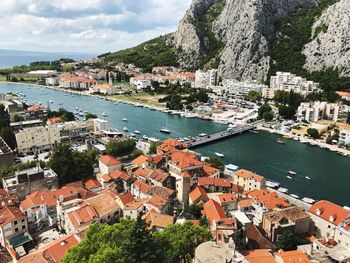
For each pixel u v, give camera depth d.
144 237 55.94
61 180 126.00
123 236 62.28
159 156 150.75
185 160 141.50
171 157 150.25
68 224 93.75
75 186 117.81
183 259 65.56
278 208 107.44
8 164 151.38
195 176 136.62
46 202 104.00
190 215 108.56
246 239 90.50
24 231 94.25
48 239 93.81
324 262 77.88
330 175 166.50
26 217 94.69
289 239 90.94
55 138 186.75
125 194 112.12
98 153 165.38
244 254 79.62
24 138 176.50
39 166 128.88
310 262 76.00
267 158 192.50
